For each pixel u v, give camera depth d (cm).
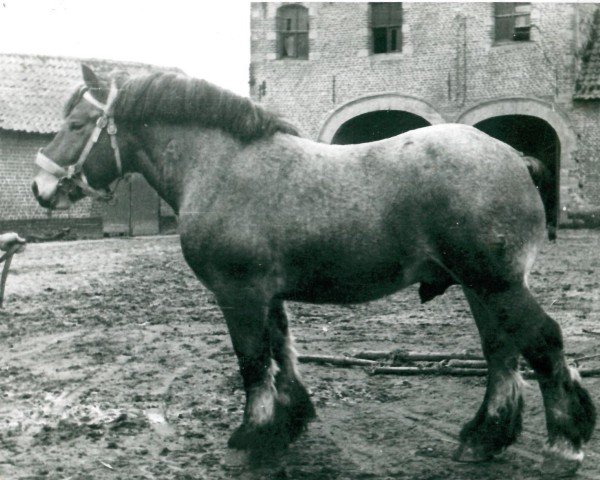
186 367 784
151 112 523
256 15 2806
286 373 542
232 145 510
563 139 2486
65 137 540
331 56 2745
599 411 582
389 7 2717
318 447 546
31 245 2498
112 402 664
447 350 820
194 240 503
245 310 496
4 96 3019
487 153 470
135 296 1301
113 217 3052
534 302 464
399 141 491
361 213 478
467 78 2594
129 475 499
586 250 1950
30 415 632
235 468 502
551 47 2491
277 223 486
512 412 498
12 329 1011
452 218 461
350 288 493
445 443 545
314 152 502
